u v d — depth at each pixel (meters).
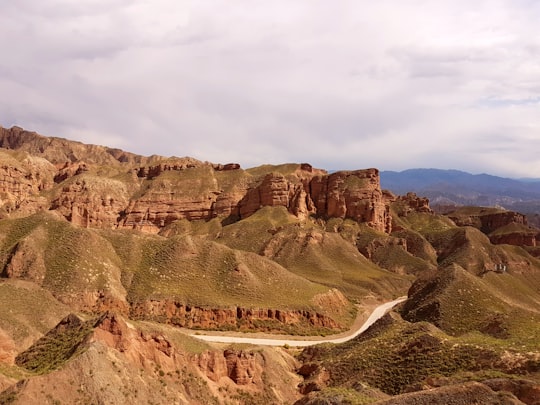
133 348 71.00
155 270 142.62
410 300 125.25
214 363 78.88
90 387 61.06
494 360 71.12
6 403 56.72
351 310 157.12
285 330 131.75
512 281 154.50
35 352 74.75
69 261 132.38
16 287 110.31
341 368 84.12
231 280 143.12
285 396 82.00
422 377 73.81
